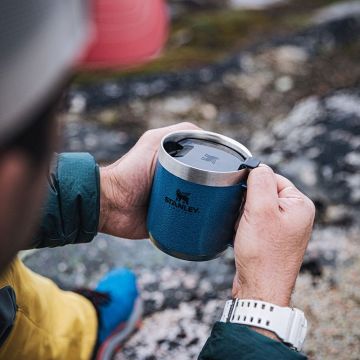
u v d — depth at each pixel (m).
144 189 1.31
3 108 0.46
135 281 1.78
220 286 1.92
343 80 3.07
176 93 2.92
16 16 0.46
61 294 1.59
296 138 2.44
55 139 0.55
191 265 1.98
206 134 1.16
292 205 1.12
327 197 2.18
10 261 0.59
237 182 1.10
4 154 0.50
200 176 1.06
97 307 1.65
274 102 2.92
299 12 3.68
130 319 1.72
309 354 1.71
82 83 2.93
